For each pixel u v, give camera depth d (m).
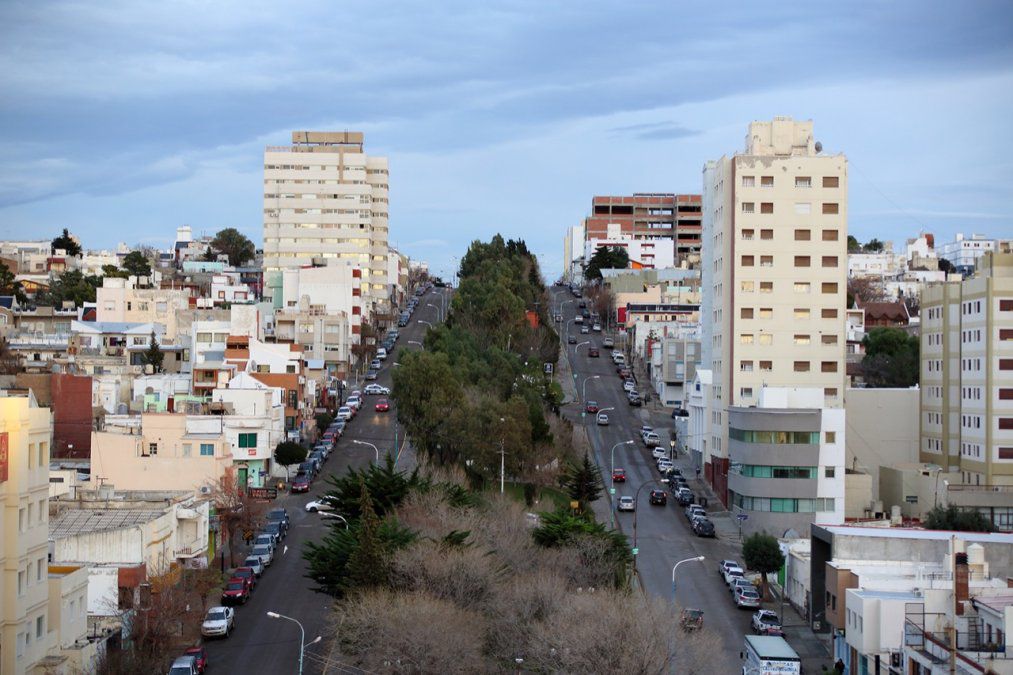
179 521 99.50
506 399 163.50
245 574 97.88
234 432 138.62
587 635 74.88
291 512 126.62
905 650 69.25
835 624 84.62
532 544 98.94
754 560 105.50
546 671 77.38
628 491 146.38
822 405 135.50
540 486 138.25
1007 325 145.25
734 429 135.88
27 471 66.88
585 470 132.50
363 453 155.25
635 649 74.38
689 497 139.50
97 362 192.12
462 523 98.81
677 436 176.88
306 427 165.75
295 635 86.69
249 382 155.88
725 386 155.38
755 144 164.38
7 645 64.25
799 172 158.38
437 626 77.00
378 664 77.56
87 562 86.75
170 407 149.38
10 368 170.62
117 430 128.25
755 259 157.88
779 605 103.06
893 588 81.31
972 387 149.25
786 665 73.00
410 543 87.25
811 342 157.50
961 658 61.97
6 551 64.69
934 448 156.88
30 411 68.00
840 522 131.12
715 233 165.75
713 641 79.56
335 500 103.19
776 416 130.88
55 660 68.50
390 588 82.75
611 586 87.94
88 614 80.94
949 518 122.69
